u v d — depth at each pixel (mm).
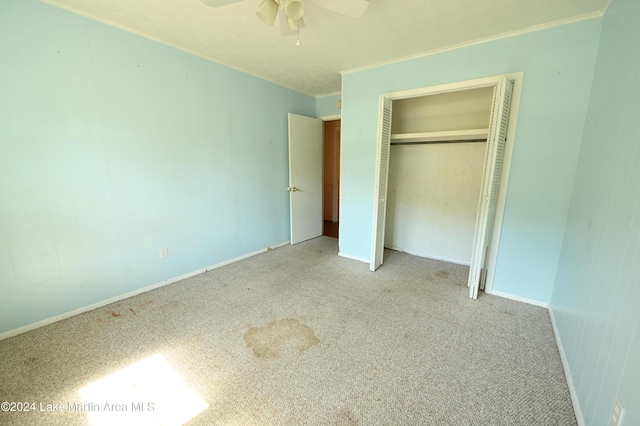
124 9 1914
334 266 3277
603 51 1789
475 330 2000
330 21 2029
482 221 2344
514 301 2434
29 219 1880
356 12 1569
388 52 2605
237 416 1313
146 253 2535
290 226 4168
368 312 2248
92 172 2127
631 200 1102
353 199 3410
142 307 2293
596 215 1501
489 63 2320
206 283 2773
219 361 1681
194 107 2744
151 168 2480
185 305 2338
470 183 3250
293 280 2867
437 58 2559
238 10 1918
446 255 3520
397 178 3779
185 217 2809
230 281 2828
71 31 1929
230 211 3266
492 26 2100
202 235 2996
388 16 1959
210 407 1361
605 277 1252
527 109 2203
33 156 1854
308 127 4102
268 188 3744
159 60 2426
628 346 948
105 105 2143
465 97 3111
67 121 1973
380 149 2840
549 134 2141
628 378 921
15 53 1732
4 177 1762
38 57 1815
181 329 2000
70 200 2041
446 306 2346
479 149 3148
